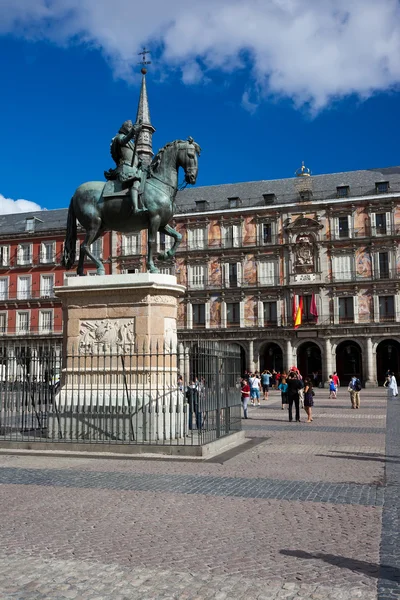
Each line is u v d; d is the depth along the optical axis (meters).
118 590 5.02
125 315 13.44
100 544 6.27
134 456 11.77
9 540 6.44
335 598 4.83
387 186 61.62
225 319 64.81
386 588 5.04
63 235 71.50
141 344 13.20
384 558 5.79
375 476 10.10
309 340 60.97
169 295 13.65
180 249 66.81
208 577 5.30
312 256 62.56
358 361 62.81
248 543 6.28
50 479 9.75
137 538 6.47
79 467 10.81
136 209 13.43
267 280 63.97
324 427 19.45
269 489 8.98
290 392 22.28
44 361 14.94
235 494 8.65
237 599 4.82
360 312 60.38
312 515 7.45
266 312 63.78
